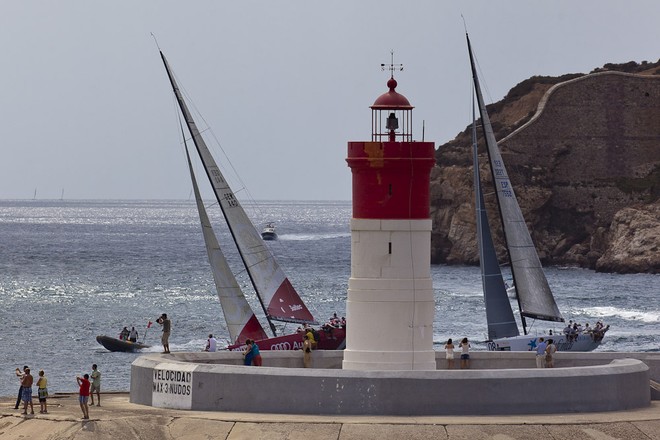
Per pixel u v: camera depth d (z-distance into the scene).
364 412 63.41
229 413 64.38
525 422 61.44
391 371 63.72
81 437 62.53
